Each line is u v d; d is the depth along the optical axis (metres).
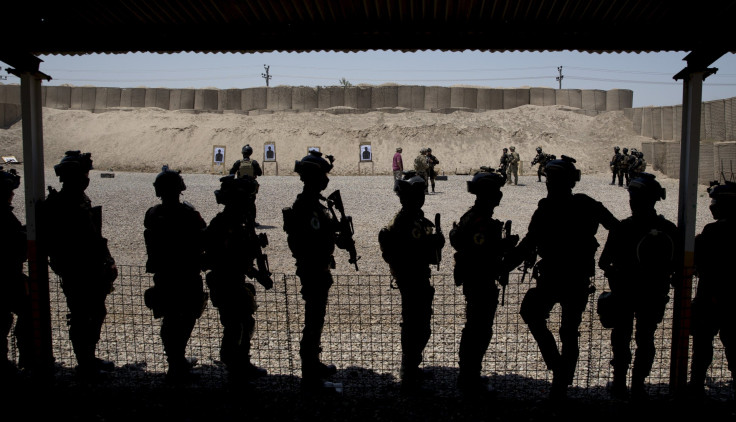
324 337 6.47
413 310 4.91
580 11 4.79
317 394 4.86
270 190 22.98
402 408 4.59
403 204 4.95
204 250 4.96
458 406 4.63
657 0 4.58
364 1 4.66
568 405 4.62
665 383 5.29
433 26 4.99
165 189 4.86
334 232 4.98
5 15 4.65
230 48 5.19
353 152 45.28
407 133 46.59
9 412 4.57
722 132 35.09
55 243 4.95
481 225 4.83
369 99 55.34
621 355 4.80
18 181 5.16
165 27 5.09
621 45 4.96
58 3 4.68
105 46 5.13
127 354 5.82
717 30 4.44
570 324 4.65
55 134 48.38
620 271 4.71
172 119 50.12
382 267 9.92
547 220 4.66
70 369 5.52
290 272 9.62
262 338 6.41
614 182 28.22
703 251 4.73
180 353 4.96
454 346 6.17
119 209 16.77
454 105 55.25
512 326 6.82
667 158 35.66
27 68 4.95
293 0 4.66
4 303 4.98
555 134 47.00
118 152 45.50
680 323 4.79
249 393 4.82
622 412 4.55
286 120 49.34
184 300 4.94
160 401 4.75
